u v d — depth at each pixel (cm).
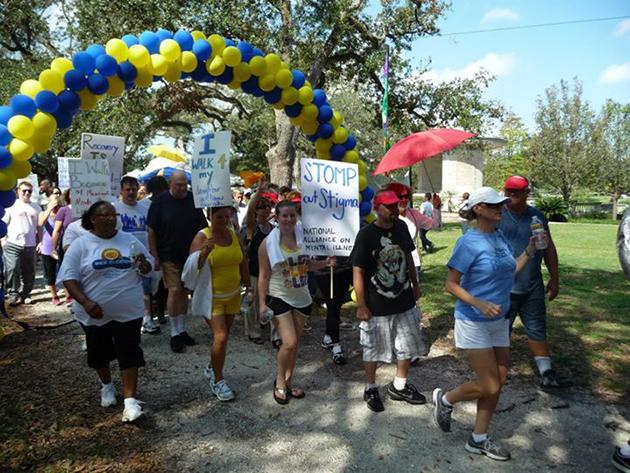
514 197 466
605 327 669
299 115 646
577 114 3544
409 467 355
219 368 459
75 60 505
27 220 838
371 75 1666
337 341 563
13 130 475
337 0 1358
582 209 3678
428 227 682
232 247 452
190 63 562
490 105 1741
